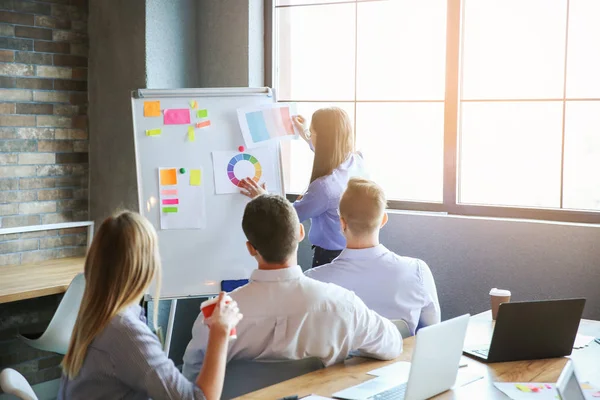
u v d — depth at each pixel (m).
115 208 4.80
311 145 3.92
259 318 2.32
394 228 4.33
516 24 6.98
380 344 2.43
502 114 4.57
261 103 3.88
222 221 3.78
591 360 2.49
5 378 2.25
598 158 4.07
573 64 4.07
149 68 4.55
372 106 4.72
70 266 4.54
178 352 4.83
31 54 4.59
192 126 3.78
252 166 3.81
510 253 3.99
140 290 2.06
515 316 2.41
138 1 4.54
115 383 2.04
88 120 4.93
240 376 2.35
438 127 4.46
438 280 4.21
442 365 2.11
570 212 3.94
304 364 2.36
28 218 4.64
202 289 3.75
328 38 7.61
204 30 4.86
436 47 8.12
